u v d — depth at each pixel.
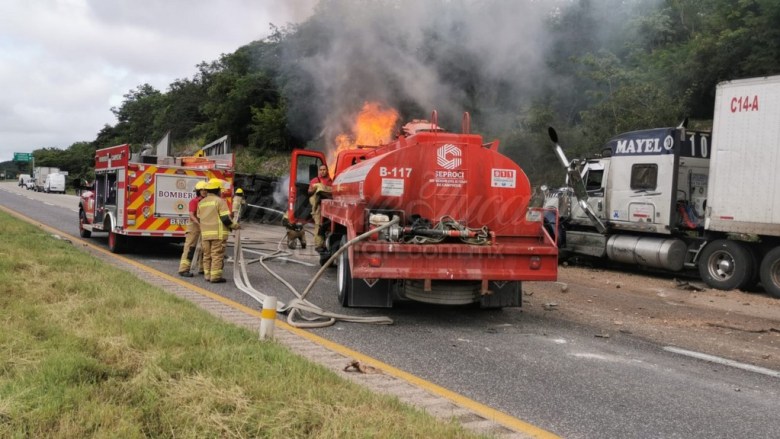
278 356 4.80
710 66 22.20
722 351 6.69
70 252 10.72
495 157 7.84
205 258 10.33
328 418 3.63
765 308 9.59
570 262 15.37
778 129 10.47
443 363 5.81
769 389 5.34
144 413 3.64
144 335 5.20
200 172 13.31
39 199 39.31
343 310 8.21
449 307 8.80
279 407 3.74
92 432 3.37
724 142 11.26
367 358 5.81
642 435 4.17
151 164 13.27
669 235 13.02
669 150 12.73
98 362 4.44
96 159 15.13
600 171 14.39
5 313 5.81
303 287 9.91
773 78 10.52
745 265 11.12
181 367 4.43
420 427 3.61
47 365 4.21
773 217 10.54
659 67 23.53
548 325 7.76
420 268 7.15
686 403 4.87
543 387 5.16
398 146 8.51
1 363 4.31
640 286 11.73
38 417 3.46
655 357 6.32
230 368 4.41
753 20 20.78
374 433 3.45
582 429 4.23
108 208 14.05
